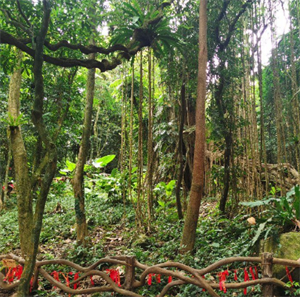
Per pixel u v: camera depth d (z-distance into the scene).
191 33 3.93
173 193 6.62
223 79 4.27
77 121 5.46
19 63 2.74
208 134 4.79
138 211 4.14
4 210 7.22
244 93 4.28
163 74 4.28
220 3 4.14
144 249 3.74
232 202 4.54
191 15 3.95
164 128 5.52
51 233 4.71
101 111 14.16
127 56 2.80
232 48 4.38
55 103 3.87
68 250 3.68
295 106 3.77
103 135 14.70
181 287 2.48
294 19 4.20
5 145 7.61
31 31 2.05
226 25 4.32
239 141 4.88
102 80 11.42
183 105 4.13
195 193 3.18
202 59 3.14
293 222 2.80
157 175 6.36
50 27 2.41
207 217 4.86
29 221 2.94
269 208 3.37
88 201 7.29
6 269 2.62
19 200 2.96
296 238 2.54
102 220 5.32
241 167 4.61
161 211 5.53
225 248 3.16
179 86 4.06
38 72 1.62
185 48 3.69
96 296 2.51
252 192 3.98
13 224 5.46
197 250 3.30
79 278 2.37
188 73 3.98
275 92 3.68
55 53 2.94
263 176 5.18
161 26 3.08
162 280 2.62
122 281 2.80
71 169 9.49
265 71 6.79
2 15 2.24
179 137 4.31
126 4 2.98
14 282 2.54
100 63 2.56
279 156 3.67
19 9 2.11
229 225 3.96
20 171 3.02
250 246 2.84
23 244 2.92
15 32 2.46
